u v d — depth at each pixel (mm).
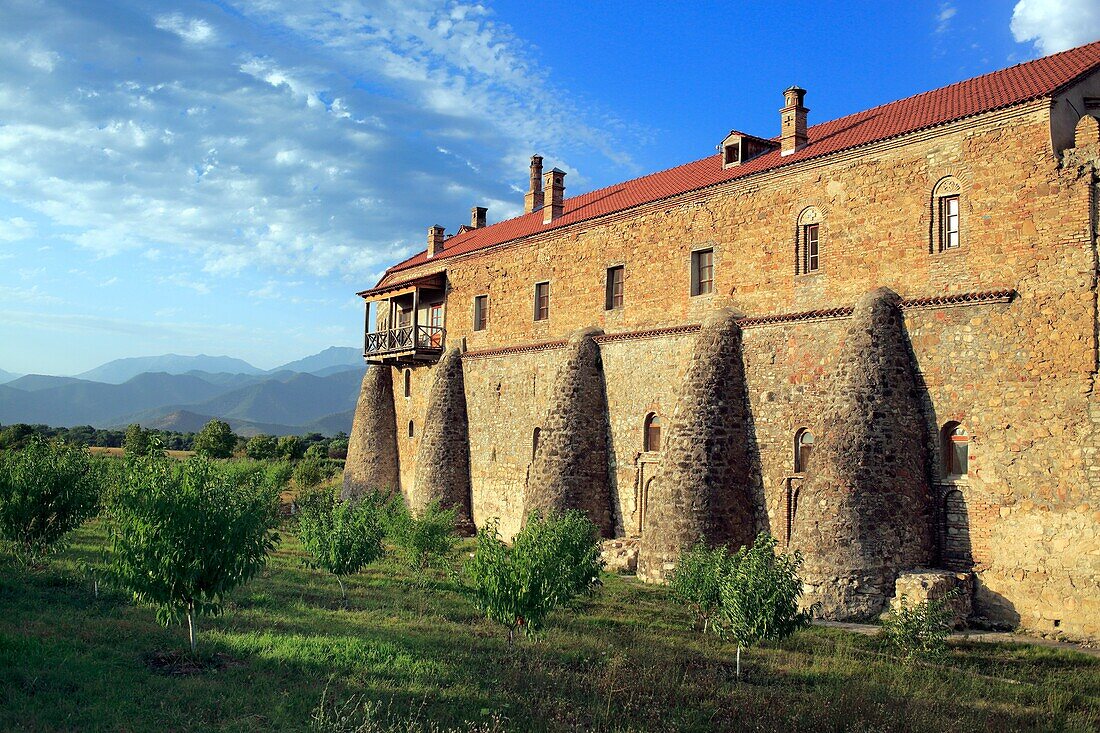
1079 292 20562
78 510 22516
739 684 15047
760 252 27906
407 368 45594
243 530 14656
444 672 14484
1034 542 20797
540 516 31391
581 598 22828
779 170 27469
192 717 11547
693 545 25562
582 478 31656
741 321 27750
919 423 23078
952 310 22797
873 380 23219
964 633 20641
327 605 20281
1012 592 21047
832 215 26000
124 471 17391
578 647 17141
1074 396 20453
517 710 12898
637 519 30828
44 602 18047
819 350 25547
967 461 22359
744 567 16078
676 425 27312
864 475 22562
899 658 17453
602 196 38969
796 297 26703
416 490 40250
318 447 79000
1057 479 20547
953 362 22688
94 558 23781
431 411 40656
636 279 32312
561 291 35750
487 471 38531
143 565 13906
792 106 28703
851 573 22031
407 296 46656
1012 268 21859
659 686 14469
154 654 14508
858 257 25219
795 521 24016
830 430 23562
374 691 13133
